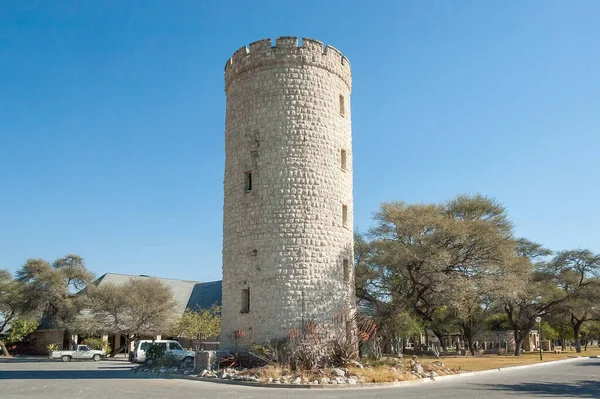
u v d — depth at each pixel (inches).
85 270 2421.3
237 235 1166.3
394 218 1660.9
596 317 2637.8
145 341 1681.8
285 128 1158.3
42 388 813.2
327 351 1010.1
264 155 1157.7
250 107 1196.5
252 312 1106.1
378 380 870.4
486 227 1609.3
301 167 1146.7
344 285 1163.3
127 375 1104.8
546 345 3316.9
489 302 2100.1
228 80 1280.8
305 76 1187.9
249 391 768.3
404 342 2377.0
